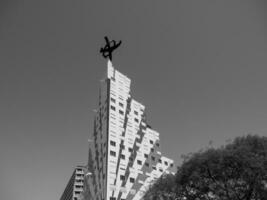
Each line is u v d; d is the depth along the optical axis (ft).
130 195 231.50
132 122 284.41
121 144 254.47
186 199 102.22
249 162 88.38
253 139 98.94
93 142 285.23
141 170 260.01
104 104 280.51
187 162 100.73
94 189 248.52
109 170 229.45
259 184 89.35
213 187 96.07
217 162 93.30
